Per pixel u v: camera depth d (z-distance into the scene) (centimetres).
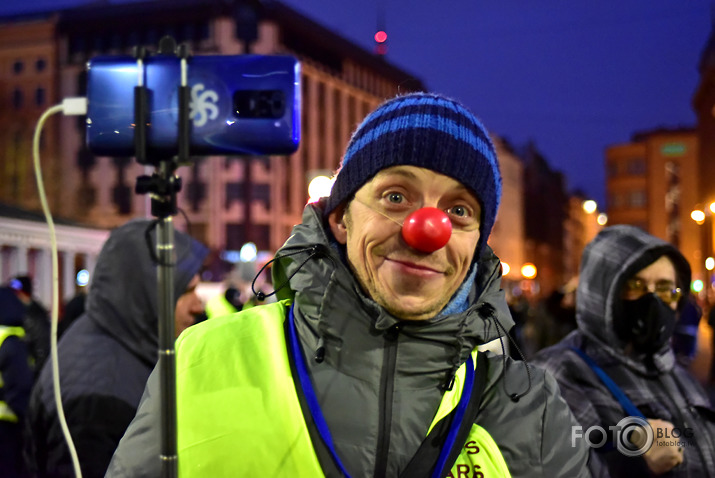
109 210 4766
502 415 122
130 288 227
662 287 231
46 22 4969
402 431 115
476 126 122
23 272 1825
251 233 4706
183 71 102
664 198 6581
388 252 115
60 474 201
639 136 7225
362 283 121
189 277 242
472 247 120
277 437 112
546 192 9219
